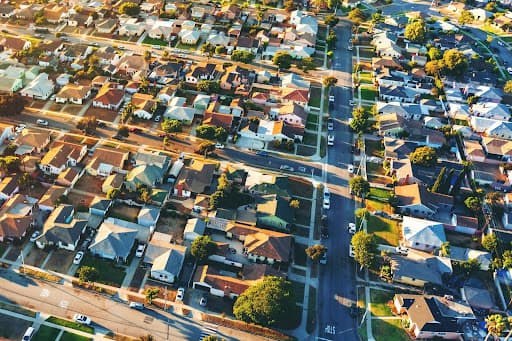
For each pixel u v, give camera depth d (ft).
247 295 399.85
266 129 620.08
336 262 469.57
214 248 449.89
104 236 445.37
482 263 473.67
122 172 538.47
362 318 417.69
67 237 440.04
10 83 640.17
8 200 481.05
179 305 411.13
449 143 650.02
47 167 519.19
